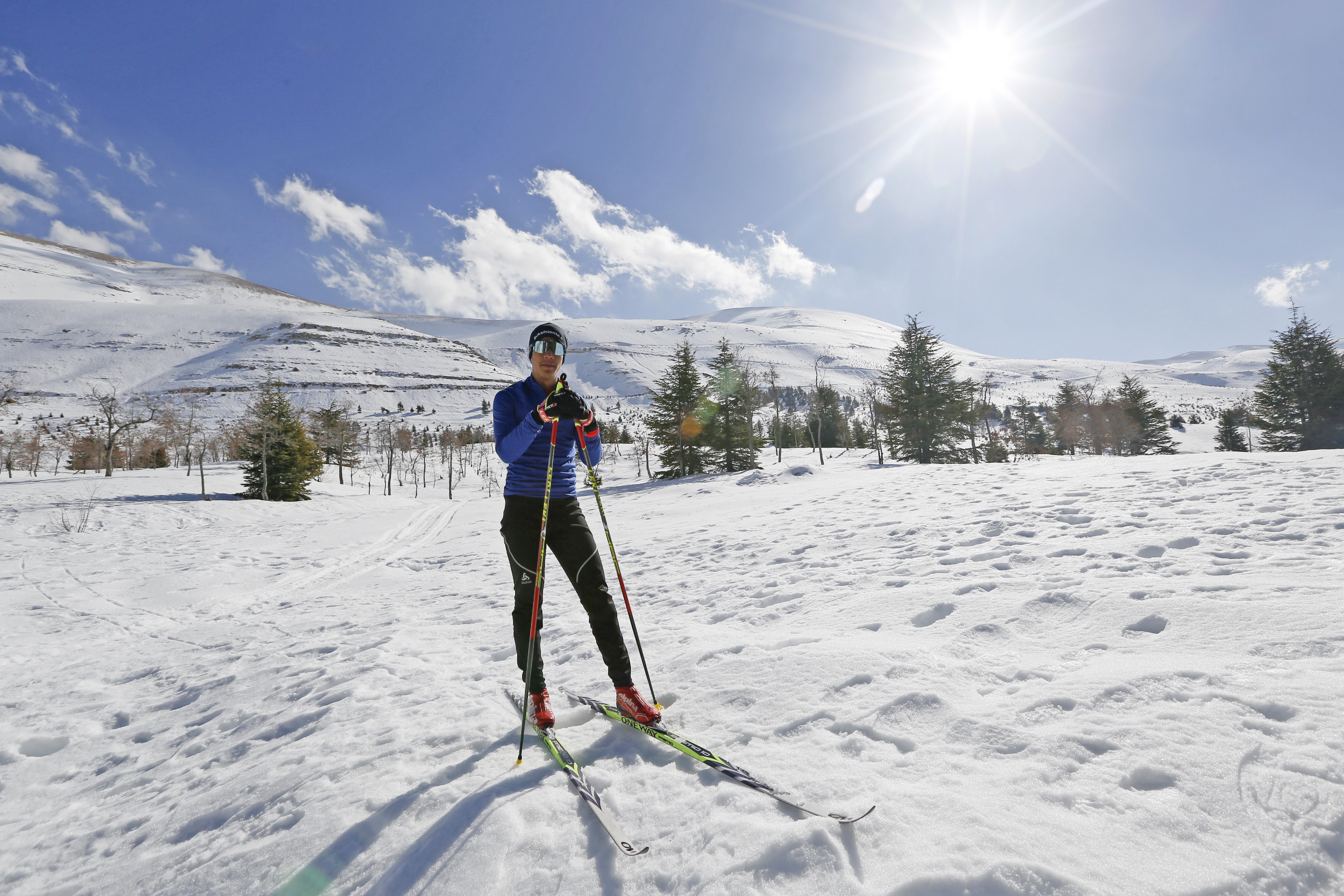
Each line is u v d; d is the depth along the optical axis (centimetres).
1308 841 117
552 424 239
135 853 193
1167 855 117
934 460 3438
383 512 2466
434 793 180
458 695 280
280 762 229
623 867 138
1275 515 449
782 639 296
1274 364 2988
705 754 181
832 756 173
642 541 974
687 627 366
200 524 2002
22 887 189
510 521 237
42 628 730
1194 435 5900
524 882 138
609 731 218
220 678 398
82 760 297
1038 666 219
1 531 1741
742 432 3319
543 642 387
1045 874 113
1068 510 591
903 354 3475
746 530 895
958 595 345
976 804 138
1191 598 267
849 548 598
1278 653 205
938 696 197
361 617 601
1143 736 157
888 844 129
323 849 162
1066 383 4284
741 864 130
